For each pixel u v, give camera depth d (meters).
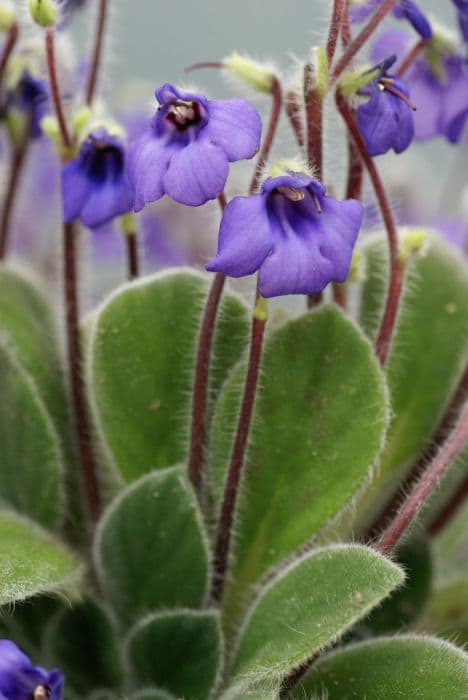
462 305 0.25
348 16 0.23
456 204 0.31
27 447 0.25
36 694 0.21
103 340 0.24
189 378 0.25
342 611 0.22
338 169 0.24
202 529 0.23
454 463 0.25
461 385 0.25
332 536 0.24
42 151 0.31
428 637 0.23
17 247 0.31
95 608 0.24
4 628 0.24
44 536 0.24
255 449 0.24
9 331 0.26
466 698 0.22
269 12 0.44
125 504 0.24
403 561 0.24
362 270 0.24
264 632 0.22
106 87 0.28
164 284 0.25
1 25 0.25
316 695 0.23
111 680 0.24
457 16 0.24
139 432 0.25
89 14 0.28
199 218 0.30
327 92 0.23
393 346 0.25
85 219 0.23
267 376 0.24
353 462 0.24
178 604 0.24
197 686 0.23
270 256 0.21
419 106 0.25
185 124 0.22
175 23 0.44
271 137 0.23
